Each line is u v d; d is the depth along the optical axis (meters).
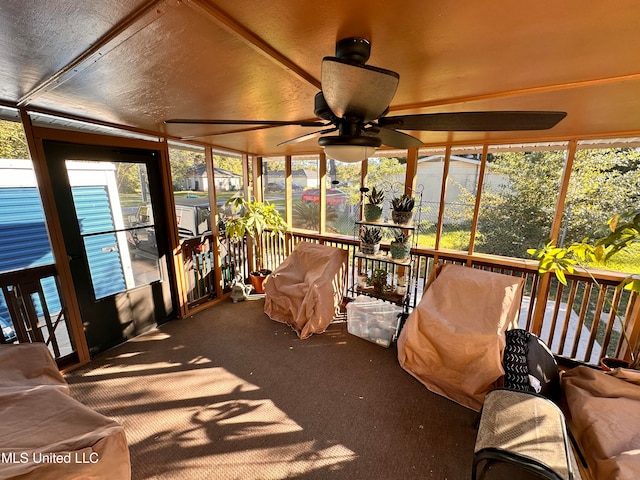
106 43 1.04
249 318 3.52
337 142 1.19
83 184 2.53
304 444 1.82
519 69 1.23
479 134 2.56
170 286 3.40
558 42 1.00
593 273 2.48
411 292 3.67
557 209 2.72
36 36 0.99
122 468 0.98
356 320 3.11
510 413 1.48
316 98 1.26
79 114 2.16
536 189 4.21
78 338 2.55
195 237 3.68
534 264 2.77
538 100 1.63
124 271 2.92
